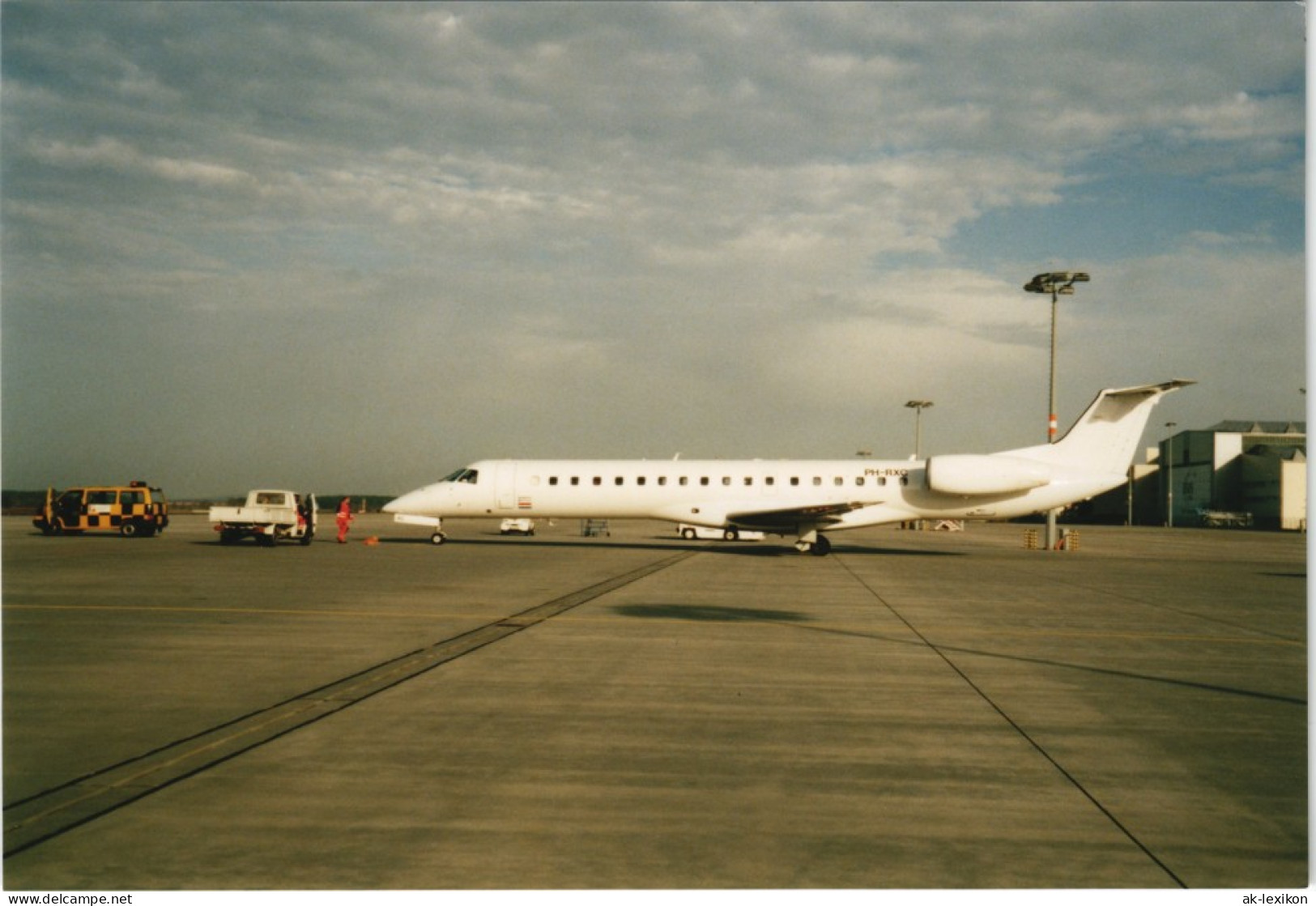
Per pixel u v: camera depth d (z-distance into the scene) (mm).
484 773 7051
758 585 22031
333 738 7973
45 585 20406
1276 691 10422
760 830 5973
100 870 5262
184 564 26469
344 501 40219
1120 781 7090
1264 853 5727
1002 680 10836
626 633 14055
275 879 5168
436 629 14320
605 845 5688
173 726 8328
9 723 8438
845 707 9391
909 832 5969
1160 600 20031
